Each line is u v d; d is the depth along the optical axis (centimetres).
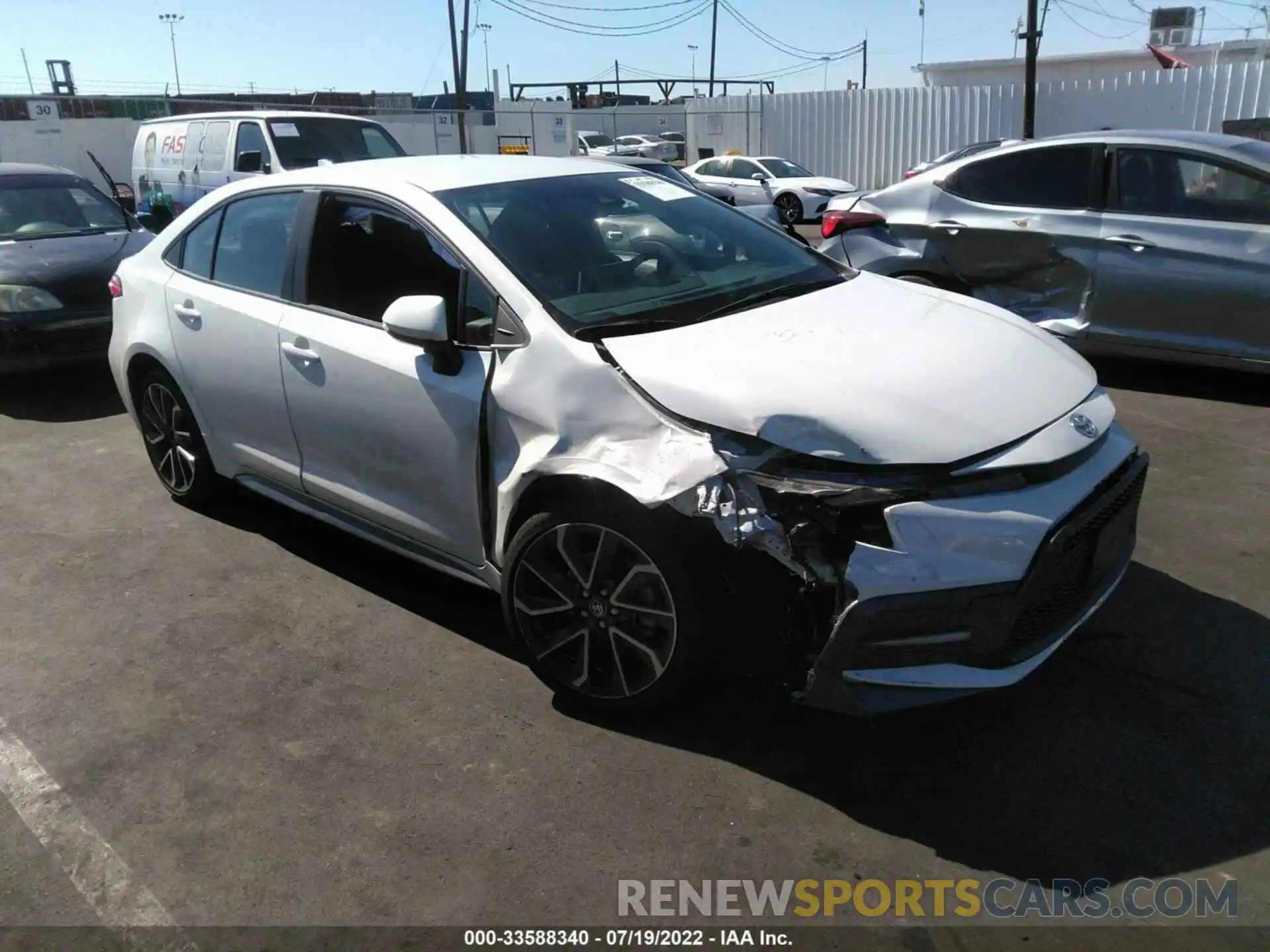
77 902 251
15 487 539
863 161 2542
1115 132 625
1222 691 317
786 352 296
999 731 302
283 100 3569
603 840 264
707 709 318
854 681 264
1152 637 347
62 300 694
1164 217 593
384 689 337
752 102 2688
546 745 304
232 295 417
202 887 254
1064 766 286
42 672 355
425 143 2552
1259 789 274
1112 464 294
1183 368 672
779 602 275
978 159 670
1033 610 272
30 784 296
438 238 345
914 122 2431
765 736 304
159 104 2372
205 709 329
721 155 2695
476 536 335
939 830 264
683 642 285
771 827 267
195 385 440
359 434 361
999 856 254
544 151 2989
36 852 269
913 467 262
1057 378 310
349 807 280
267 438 412
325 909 246
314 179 399
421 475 344
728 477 265
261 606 397
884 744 298
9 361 686
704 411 275
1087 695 317
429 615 387
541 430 303
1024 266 646
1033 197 641
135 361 478
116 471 558
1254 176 566
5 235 765
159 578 424
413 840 267
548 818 273
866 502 257
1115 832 261
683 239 382
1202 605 367
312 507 409
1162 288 593
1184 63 2762
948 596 256
